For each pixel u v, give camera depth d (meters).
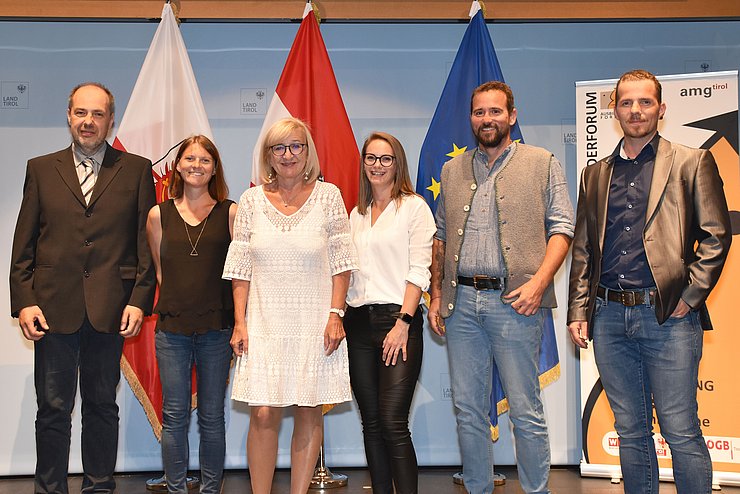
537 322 2.78
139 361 3.76
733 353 3.70
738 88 4.12
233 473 4.07
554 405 4.16
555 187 2.80
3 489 3.80
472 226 2.84
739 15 4.12
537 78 4.25
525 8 4.15
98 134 3.01
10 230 4.08
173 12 4.04
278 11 4.12
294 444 2.87
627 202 2.62
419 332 2.88
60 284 2.92
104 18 4.07
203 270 3.00
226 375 3.06
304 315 2.77
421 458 4.15
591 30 4.25
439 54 4.25
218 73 4.21
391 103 4.23
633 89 2.58
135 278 3.03
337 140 3.81
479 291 2.80
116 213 3.01
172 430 3.02
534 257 2.76
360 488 3.73
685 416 2.51
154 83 3.84
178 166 3.09
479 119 2.82
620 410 2.66
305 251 2.77
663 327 2.53
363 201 3.04
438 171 3.85
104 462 3.03
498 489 3.67
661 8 4.14
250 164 4.21
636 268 2.56
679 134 3.82
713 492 3.56
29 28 4.13
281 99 3.83
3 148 4.10
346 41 4.24
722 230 2.51
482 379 2.88
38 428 2.96
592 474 3.87
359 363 2.89
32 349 4.08
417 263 2.86
